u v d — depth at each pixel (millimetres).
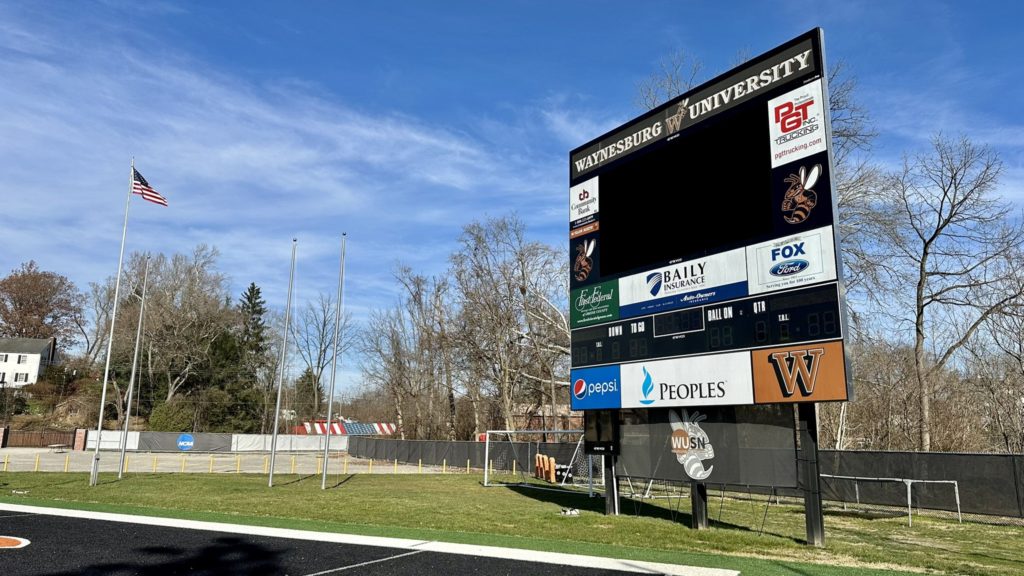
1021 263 31016
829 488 22000
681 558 10680
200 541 11781
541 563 10039
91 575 8984
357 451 56594
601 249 17438
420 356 58219
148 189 26969
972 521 17453
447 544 11805
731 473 13672
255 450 59750
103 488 23547
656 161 16359
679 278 15086
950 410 32875
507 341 47312
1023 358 31656
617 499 17266
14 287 89938
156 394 68188
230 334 73938
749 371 13297
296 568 9586
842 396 11617
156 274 68875
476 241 47219
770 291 13133
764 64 14133
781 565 10195
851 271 30500
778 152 13469
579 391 17391
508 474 36219
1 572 9062
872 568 10203
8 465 37500
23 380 83188
